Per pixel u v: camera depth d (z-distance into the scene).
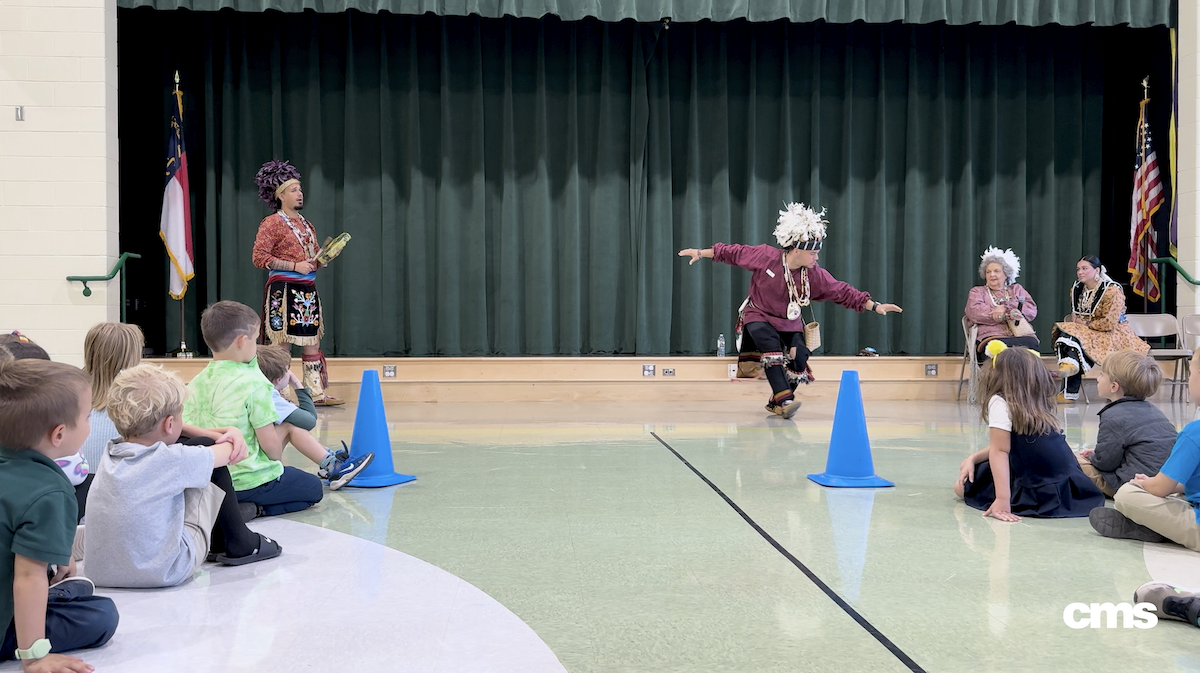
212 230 7.57
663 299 8.02
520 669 1.79
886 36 8.18
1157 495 2.65
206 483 2.34
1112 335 6.65
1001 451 3.11
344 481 3.53
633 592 2.29
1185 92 7.47
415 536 2.86
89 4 6.39
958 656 1.86
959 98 8.20
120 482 2.24
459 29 7.80
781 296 5.86
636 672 1.77
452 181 7.82
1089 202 8.43
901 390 7.39
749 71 8.06
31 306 6.39
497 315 8.01
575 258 7.90
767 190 8.20
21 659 1.73
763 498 3.44
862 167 8.26
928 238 8.20
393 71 7.79
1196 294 7.41
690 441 4.89
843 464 3.79
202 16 7.50
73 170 6.40
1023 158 8.23
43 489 1.71
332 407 6.54
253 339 3.11
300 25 7.67
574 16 7.00
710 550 2.70
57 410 1.72
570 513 3.18
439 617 2.10
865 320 8.25
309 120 7.64
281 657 1.85
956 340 8.27
